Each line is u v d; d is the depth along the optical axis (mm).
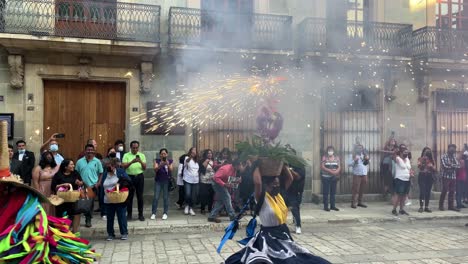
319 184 11875
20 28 9602
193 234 8172
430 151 10953
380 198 12258
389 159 11922
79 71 10258
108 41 9711
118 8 10250
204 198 9898
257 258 3766
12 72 9742
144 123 10578
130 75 10547
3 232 2695
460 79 12844
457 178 11039
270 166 4137
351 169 12141
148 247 7020
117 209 7605
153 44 10000
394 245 7203
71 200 6531
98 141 10641
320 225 9148
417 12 12914
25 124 9969
